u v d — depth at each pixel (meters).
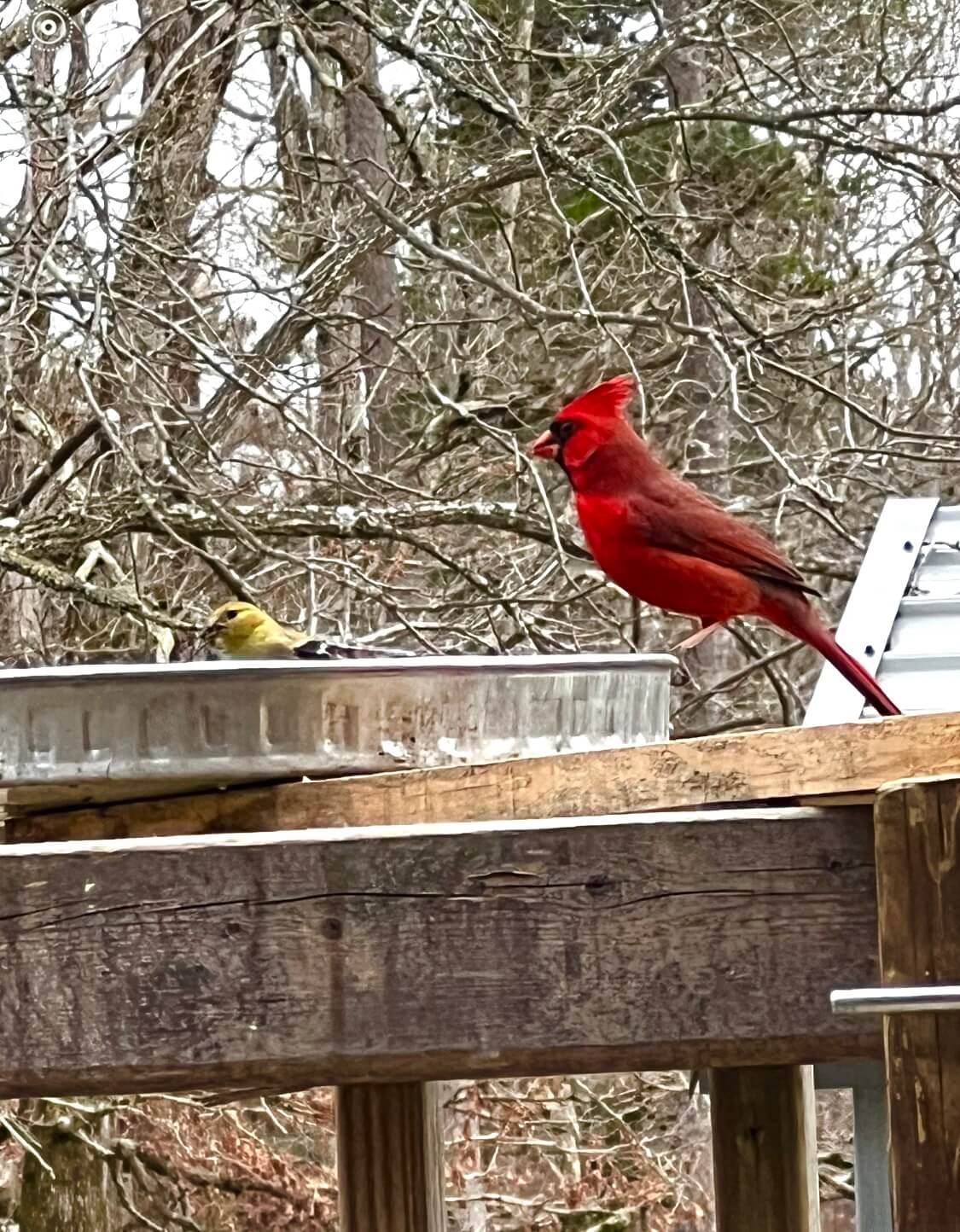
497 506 7.45
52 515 7.43
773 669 7.90
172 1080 2.09
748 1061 2.06
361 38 9.64
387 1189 3.04
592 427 4.42
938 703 4.27
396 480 9.12
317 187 9.08
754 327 7.07
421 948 2.08
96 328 6.25
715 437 10.14
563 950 2.07
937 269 9.48
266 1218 9.73
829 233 10.27
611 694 2.91
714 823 2.08
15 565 7.06
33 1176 9.93
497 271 9.32
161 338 8.09
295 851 2.10
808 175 9.94
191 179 8.51
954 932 1.89
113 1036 2.09
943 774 1.99
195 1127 9.10
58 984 2.10
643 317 7.14
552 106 8.64
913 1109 1.86
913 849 1.91
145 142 7.59
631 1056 2.06
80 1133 8.27
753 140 10.84
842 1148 9.44
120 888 2.10
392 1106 3.05
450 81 7.20
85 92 7.12
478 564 8.44
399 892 2.09
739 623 8.17
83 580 7.23
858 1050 2.04
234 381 6.39
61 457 7.73
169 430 7.79
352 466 7.62
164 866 2.11
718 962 2.06
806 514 9.61
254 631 4.89
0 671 2.68
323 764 2.69
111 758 2.67
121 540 8.55
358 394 8.48
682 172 9.59
